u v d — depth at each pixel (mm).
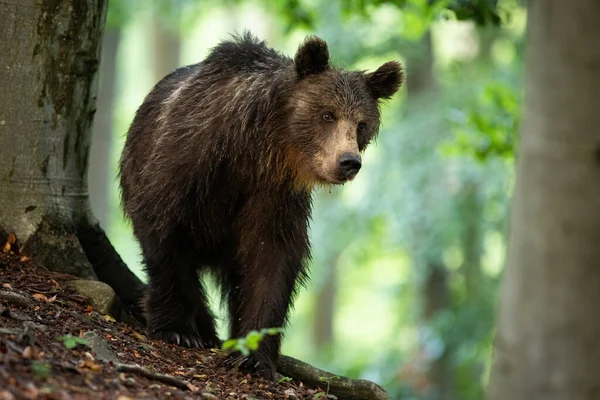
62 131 12148
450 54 37094
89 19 12141
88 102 12422
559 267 7789
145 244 11766
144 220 11727
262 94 11328
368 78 11812
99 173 32844
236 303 12742
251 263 11742
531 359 7953
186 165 11336
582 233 7715
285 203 11570
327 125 11211
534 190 7887
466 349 29281
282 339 11648
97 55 12391
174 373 10219
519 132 8281
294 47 42031
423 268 30812
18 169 11852
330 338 48062
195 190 11477
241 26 54750
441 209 29359
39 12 11742
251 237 11734
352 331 57688
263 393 10461
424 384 31172
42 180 12016
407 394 31125
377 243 36938
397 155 30000
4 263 11500
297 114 11266
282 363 11758
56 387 7707
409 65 31781
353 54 29266
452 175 30016
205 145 11273
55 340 9367
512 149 19359
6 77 11703
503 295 8250
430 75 33094
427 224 29609
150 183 11578
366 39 29703
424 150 29359
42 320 10023
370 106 11570
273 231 11609
